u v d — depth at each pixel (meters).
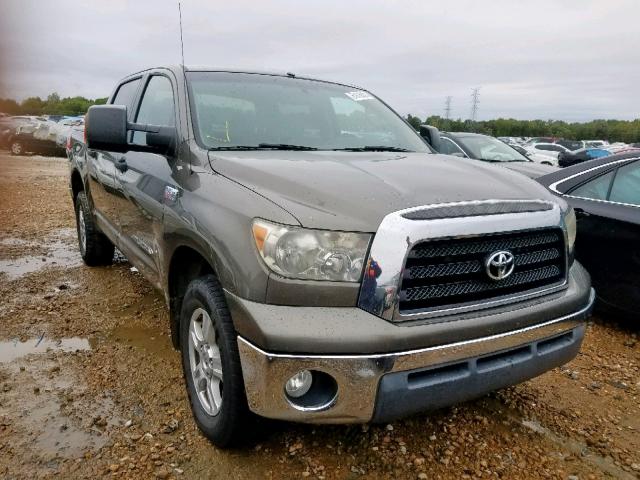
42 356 3.56
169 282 3.04
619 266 4.26
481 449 2.72
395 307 2.08
